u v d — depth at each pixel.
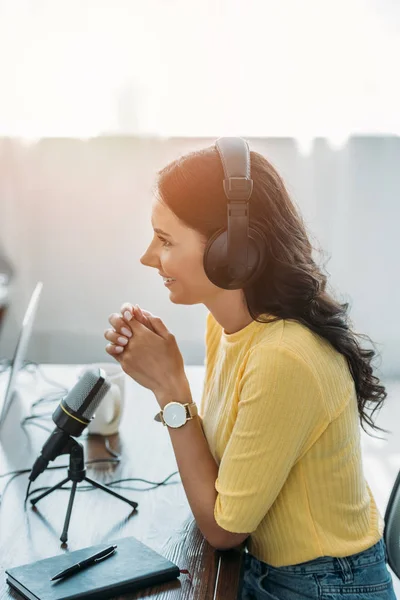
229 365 1.16
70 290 3.75
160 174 1.10
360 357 1.13
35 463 1.22
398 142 3.62
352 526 1.10
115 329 1.18
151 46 3.49
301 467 1.07
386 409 3.40
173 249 1.09
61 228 3.69
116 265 3.73
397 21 3.46
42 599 0.90
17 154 3.60
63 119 3.58
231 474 1.04
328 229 3.72
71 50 3.50
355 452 1.12
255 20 3.46
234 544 1.08
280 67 3.52
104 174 3.64
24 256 3.70
